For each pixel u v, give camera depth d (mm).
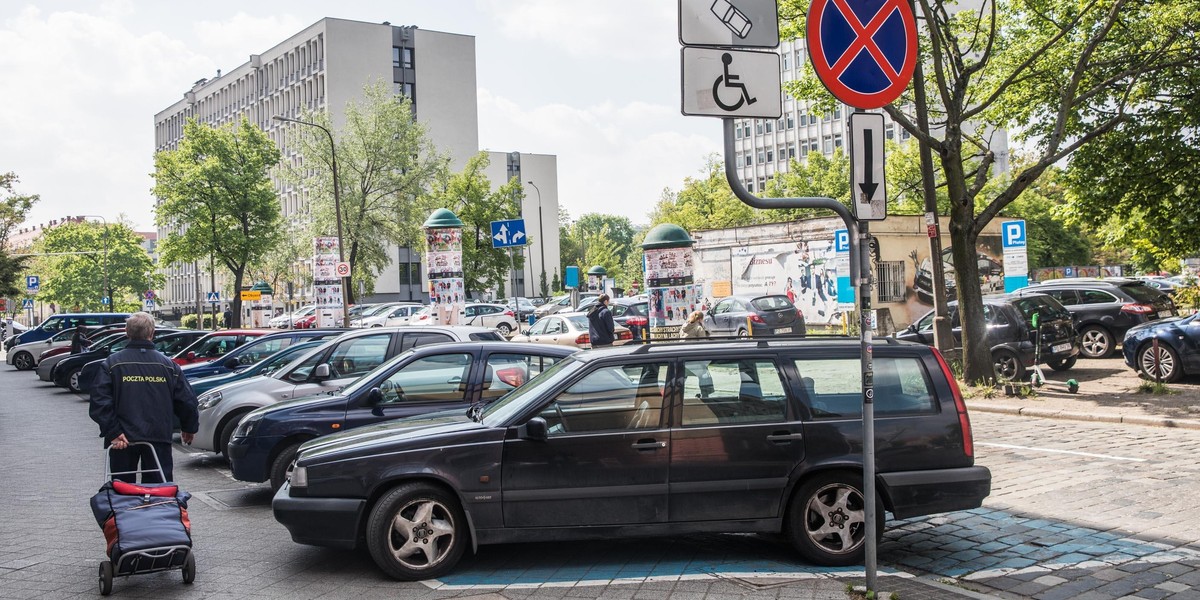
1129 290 20734
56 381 24719
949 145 16297
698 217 68188
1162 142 18141
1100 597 5582
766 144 96500
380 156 54438
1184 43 17812
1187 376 16656
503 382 8984
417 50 87750
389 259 55125
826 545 6422
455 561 6406
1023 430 12289
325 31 82438
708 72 6090
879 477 6402
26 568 6941
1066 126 19016
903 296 31656
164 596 6141
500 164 104125
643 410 6457
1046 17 18484
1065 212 20344
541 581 6195
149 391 7109
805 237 33875
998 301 17531
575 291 37875
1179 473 9070
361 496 6359
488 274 68875
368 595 6023
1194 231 18922
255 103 96688
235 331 19531
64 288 99250
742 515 6395
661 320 26266
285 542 7645
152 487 6629
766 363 6598
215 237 54594
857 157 5480
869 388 5492
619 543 7180
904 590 5680
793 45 93000
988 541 6938
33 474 11648
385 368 9133
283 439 8844
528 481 6352
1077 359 20609
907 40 5559
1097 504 7953
